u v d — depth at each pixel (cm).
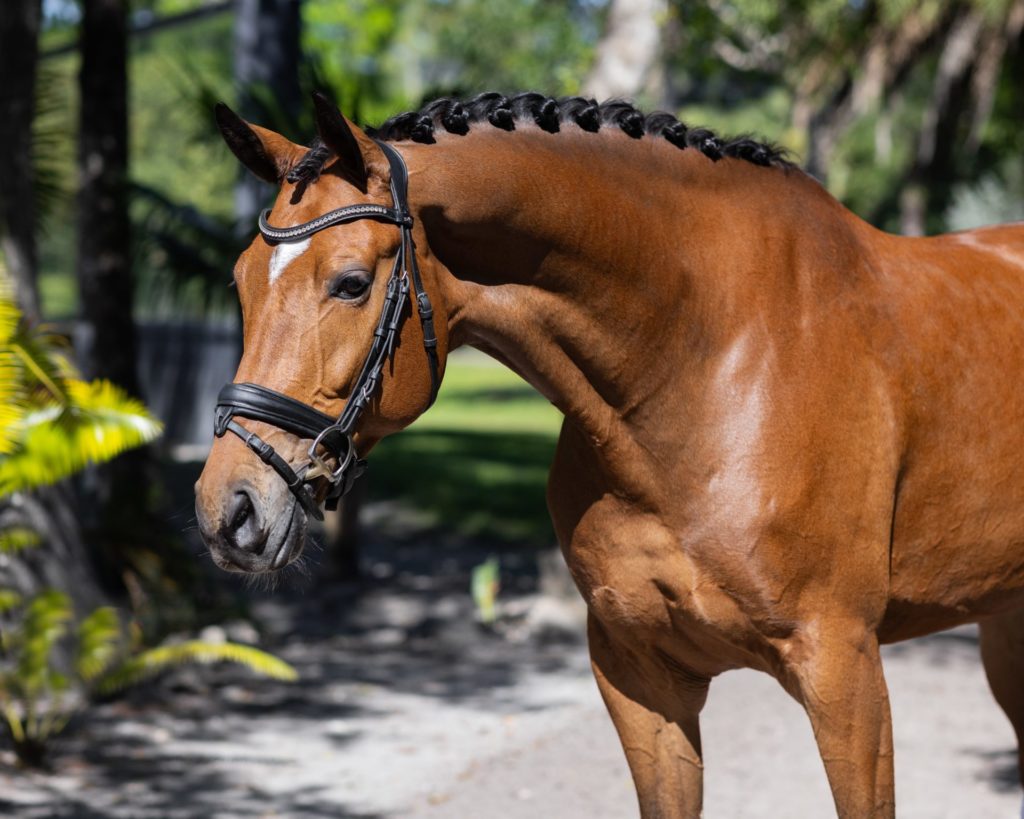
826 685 407
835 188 3491
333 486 367
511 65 3778
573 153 409
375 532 1884
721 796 816
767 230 428
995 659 558
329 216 360
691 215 421
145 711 1031
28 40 1115
